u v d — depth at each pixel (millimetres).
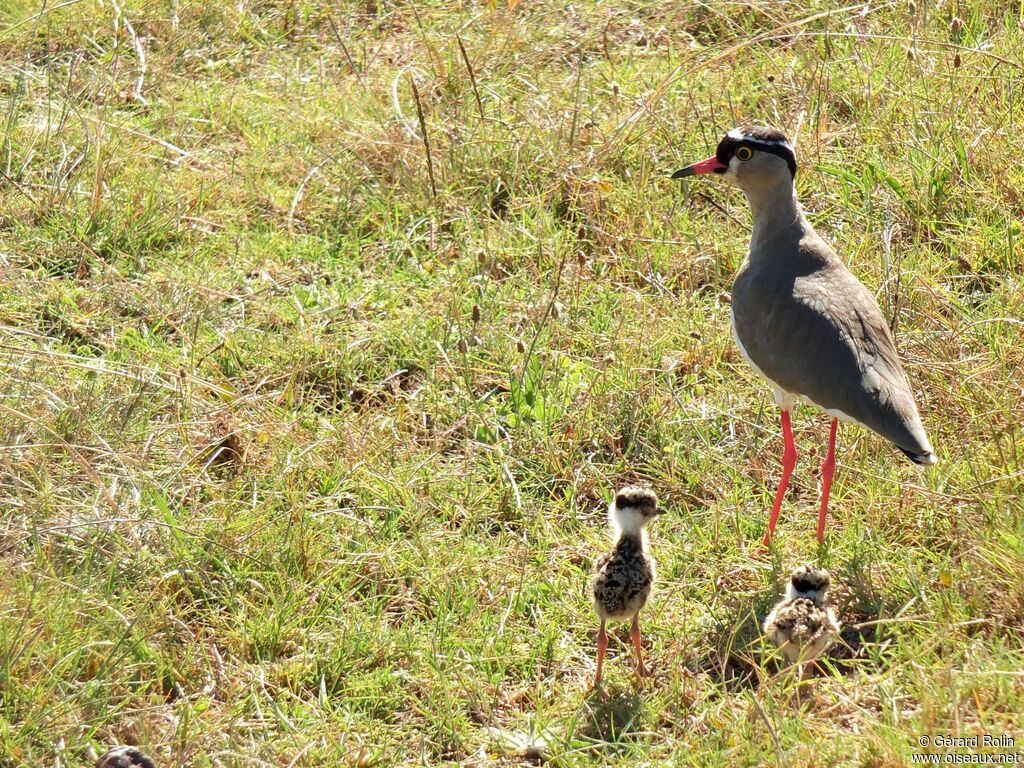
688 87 17812
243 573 10812
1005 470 11422
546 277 14867
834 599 10680
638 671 10039
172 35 19594
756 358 11547
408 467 12109
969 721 9031
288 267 15164
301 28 20422
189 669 9945
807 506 11883
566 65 19172
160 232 15422
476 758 9398
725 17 19266
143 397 12602
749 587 11055
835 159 16312
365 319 14336
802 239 11867
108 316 14094
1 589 10023
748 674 10055
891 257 14438
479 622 10516
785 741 9078
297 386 13312
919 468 11719
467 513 11727
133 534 10922
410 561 11133
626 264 15055
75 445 11633
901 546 11141
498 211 16312
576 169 16328
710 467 12336
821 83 17328
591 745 9375
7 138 16328
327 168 16750
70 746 9102
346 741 9406
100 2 20062
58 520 10977
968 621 9930
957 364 12680
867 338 11078
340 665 10047
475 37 19812
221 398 12883
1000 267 14398
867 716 9234
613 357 13258
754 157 11938
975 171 15516
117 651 9891
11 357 12992
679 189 16312
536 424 12734
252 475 11953
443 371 13539
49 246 14867
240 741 9344
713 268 15000
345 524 11547
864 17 19016
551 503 11984
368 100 18047
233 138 17547
